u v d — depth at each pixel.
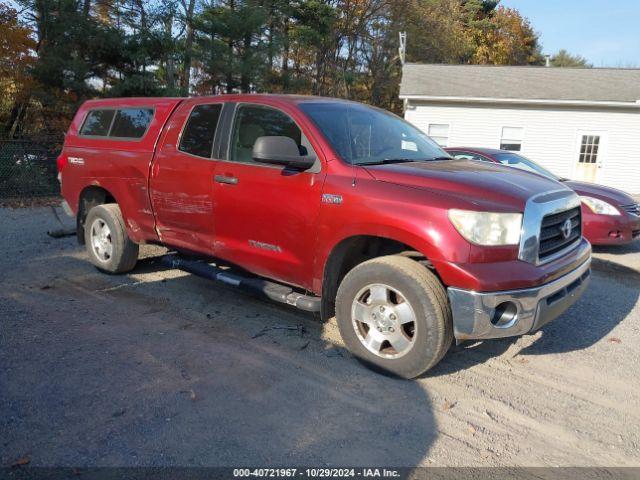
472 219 3.39
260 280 4.64
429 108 22.09
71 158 6.20
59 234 8.10
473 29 44.28
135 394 3.43
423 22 38.78
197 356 4.02
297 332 4.55
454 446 3.00
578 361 4.21
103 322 4.64
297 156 3.97
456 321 3.45
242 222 4.51
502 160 8.65
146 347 4.15
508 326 3.44
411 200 3.58
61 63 17.45
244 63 25.27
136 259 5.98
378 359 3.79
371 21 38.47
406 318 3.62
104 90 19.25
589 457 2.96
